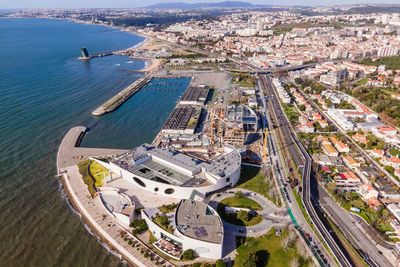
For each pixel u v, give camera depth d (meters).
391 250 131.88
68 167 198.62
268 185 177.62
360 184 178.38
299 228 143.12
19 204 164.88
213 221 136.38
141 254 130.00
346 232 142.12
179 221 136.25
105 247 136.25
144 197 165.62
